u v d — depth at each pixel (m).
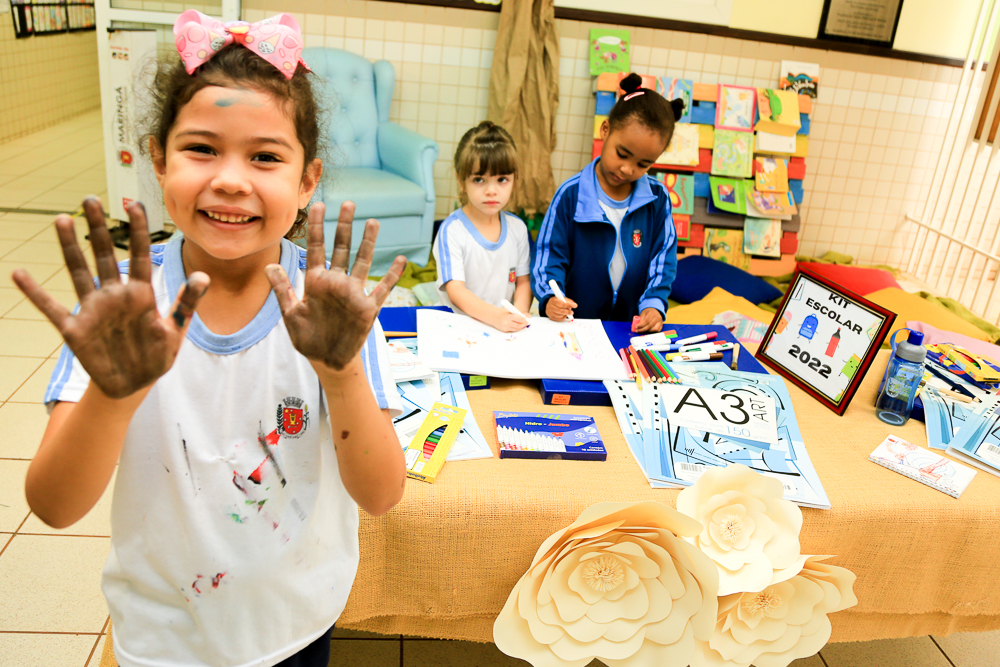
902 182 4.05
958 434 1.42
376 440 0.74
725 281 3.24
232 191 0.68
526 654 1.12
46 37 6.10
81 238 3.69
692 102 3.62
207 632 0.81
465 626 1.23
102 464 0.64
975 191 4.03
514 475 1.21
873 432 1.44
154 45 3.48
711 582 1.08
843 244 4.16
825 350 1.56
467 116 3.71
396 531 1.13
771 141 3.64
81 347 0.56
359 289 0.64
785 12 3.65
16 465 2.00
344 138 3.50
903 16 3.72
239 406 0.77
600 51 3.51
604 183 2.02
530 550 1.17
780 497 1.16
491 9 3.52
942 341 2.55
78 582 1.64
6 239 3.60
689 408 1.43
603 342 1.67
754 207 3.62
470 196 2.10
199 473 0.77
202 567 0.78
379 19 3.50
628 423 1.37
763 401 1.47
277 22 0.73
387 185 3.24
